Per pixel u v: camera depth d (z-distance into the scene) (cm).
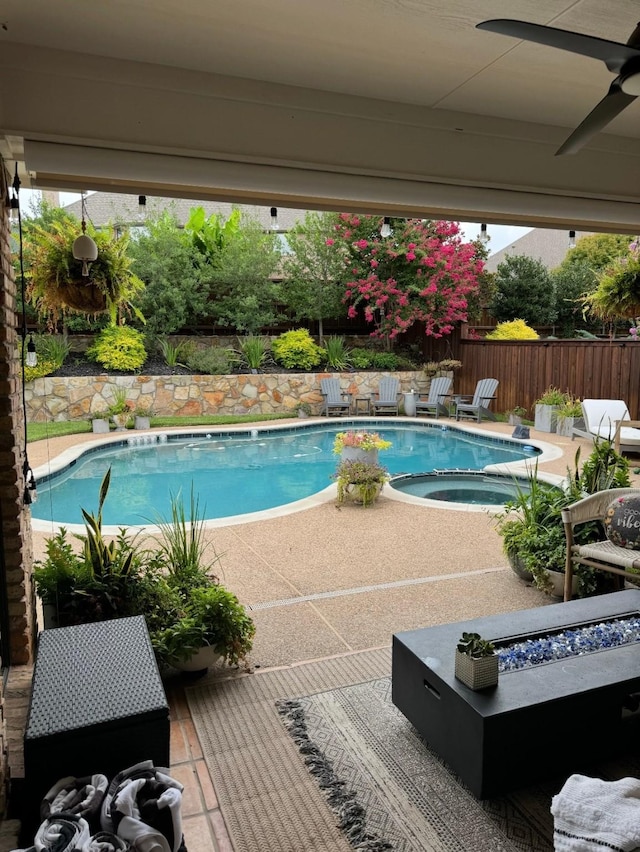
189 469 853
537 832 191
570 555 346
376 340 1453
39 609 352
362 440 638
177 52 281
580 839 131
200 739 238
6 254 253
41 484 709
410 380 1315
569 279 1647
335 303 1391
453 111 356
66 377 1099
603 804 137
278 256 1358
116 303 410
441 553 459
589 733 208
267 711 257
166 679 285
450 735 209
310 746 232
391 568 428
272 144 319
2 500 251
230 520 551
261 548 472
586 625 258
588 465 414
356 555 455
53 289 384
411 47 276
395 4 239
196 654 277
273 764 223
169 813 160
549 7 241
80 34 263
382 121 340
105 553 301
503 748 194
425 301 1305
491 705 196
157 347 1278
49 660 209
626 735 216
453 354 1348
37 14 246
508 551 403
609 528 338
